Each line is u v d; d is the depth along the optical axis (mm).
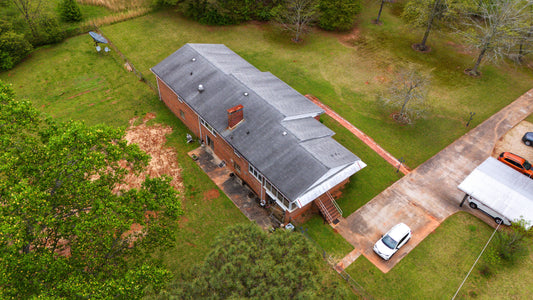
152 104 40656
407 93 37844
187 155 35312
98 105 40125
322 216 30422
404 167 34906
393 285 25875
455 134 38438
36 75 43719
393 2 62438
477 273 26609
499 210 28578
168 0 52781
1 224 16938
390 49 51000
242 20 55688
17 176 19391
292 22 52094
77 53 47594
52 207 20000
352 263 27203
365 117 40344
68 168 19984
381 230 29531
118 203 20891
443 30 54656
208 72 36281
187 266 26766
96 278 19391
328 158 29000
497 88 44625
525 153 36312
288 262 18188
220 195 31844
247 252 18828
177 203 22875
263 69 46562
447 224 29984
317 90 43781
